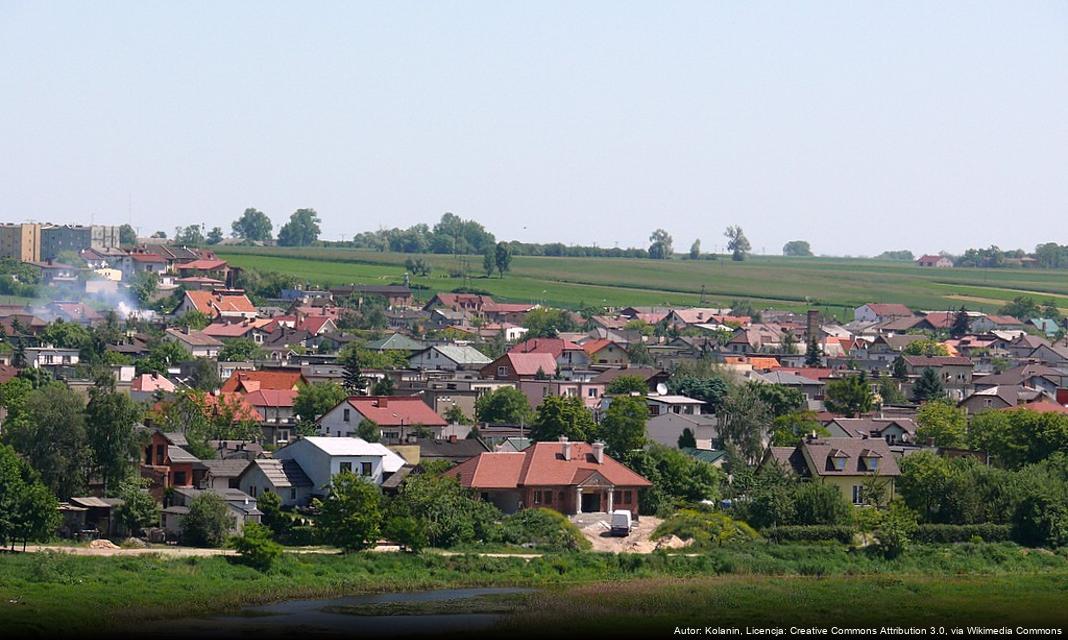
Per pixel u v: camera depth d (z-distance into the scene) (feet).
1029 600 629.92
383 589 613.93
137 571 609.01
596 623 568.41
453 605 588.50
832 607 609.01
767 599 616.39
